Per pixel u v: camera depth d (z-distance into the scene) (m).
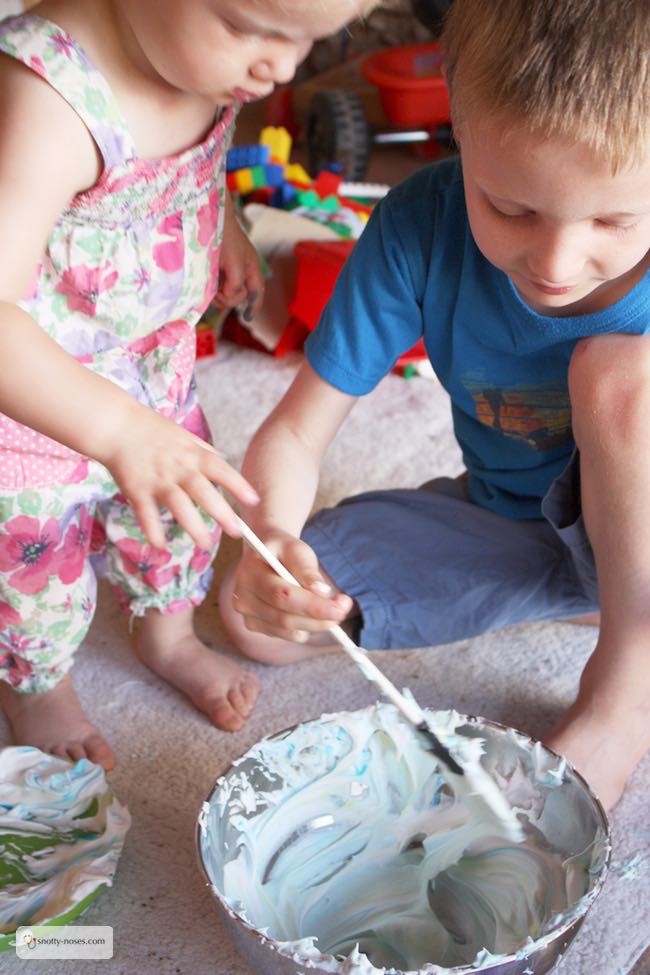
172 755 1.12
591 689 1.02
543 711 1.15
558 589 1.18
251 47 0.85
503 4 0.79
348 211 1.96
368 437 1.61
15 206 0.90
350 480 1.51
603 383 0.95
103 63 0.93
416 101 2.46
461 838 0.96
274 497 0.99
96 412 0.85
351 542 1.19
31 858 0.97
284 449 1.05
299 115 2.78
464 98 0.80
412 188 1.06
